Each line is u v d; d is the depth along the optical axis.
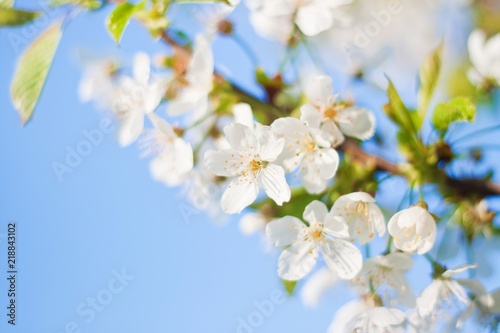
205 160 0.49
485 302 0.50
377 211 0.49
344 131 0.49
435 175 0.49
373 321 0.49
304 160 0.49
